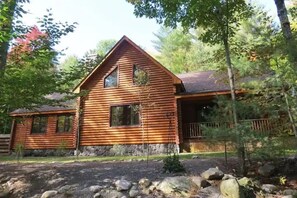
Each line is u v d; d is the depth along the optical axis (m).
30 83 6.93
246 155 7.84
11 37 6.45
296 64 6.15
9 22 6.43
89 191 6.57
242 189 6.01
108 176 7.55
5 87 6.73
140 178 7.12
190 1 8.34
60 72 8.02
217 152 12.84
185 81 17.83
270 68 8.15
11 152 19.45
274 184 7.19
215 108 8.45
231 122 7.84
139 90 16.28
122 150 15.76
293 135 8.22
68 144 17.80
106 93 17.12
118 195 6.24
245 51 9.05
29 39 7.29
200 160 9.19
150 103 15.80
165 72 16.00
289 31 7.07
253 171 7.88
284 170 7.80
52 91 7.66
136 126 15.83
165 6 9.02
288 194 6.33
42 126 19.41
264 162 8.15
